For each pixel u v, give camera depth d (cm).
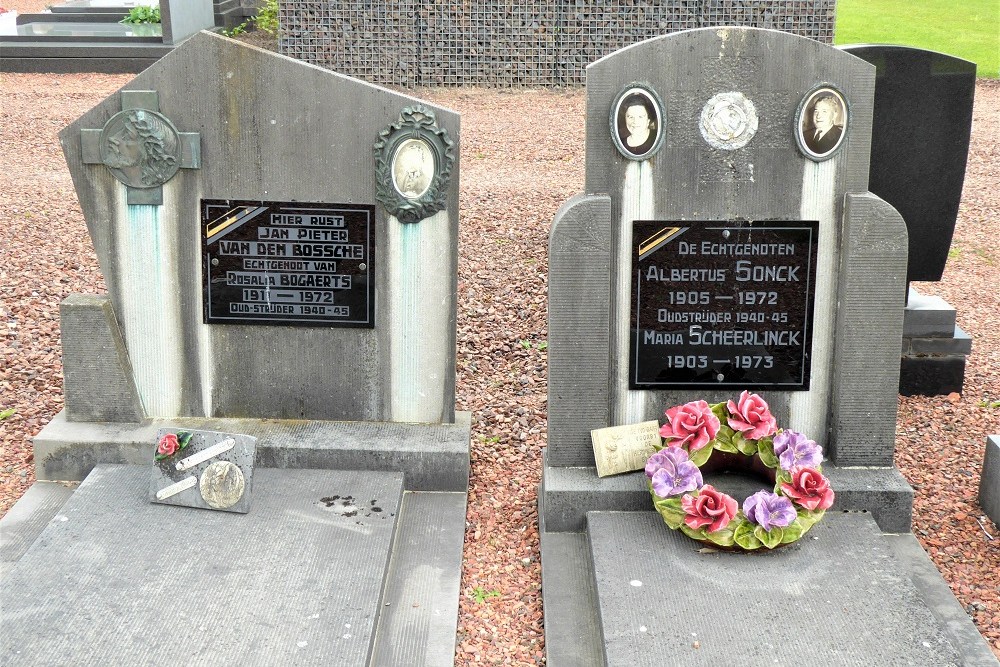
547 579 488
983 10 2286
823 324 530
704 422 504
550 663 433
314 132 548
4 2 2452
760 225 517
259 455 562
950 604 468
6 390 677
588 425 535
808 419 544
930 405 702
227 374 585
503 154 1279
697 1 1659
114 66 1722
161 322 577
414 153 546
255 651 412
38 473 567
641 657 407
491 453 627
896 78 650
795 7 1652
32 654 405
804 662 404
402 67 1681
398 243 562
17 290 819
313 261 567
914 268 704
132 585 452
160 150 549
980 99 1617
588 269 513
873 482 523
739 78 498
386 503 530
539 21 1677
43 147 1241
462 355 764
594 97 500
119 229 564
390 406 589
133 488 536
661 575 462
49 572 459
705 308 527
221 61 540
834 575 462
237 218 562
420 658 436
